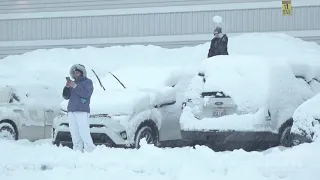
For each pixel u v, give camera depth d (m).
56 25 35.03
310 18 31.36
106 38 34.22
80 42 34.62
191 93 17.28
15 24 35.66
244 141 16.16
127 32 33.91
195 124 16.72
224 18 32.41
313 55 24.58
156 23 33.47
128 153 13.95
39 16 35.25
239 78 16.78
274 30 31.80
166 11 33.28
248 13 32.06
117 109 17.08
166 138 18.61
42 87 21.53
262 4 31.88
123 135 16.84
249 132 16.03
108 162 13.26
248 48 28.61
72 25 34.75
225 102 16.58
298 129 14.42
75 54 31.95
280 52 27.62
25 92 20.98
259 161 12.62
